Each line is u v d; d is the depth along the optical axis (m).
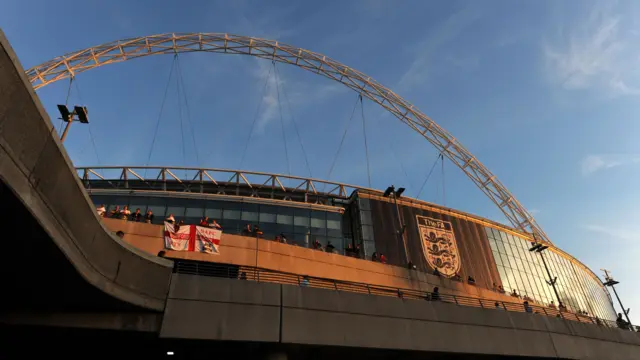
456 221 51.81
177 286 19.59
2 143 11.37
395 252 43.97
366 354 23.17
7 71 11.49
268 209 39.97
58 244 13.48
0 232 12.88
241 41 64.69
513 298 43.91
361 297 23.08
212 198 38.69
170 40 61.47
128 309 17.92
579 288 66.81
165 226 26.30
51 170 13.40
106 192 36.41
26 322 16.09
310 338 20.50
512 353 25.86
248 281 20.94
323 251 31.56
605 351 31.30
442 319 24.67
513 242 57.62
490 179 73.31
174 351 20.36
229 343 19.53
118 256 17.34
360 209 45.59
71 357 20.53
